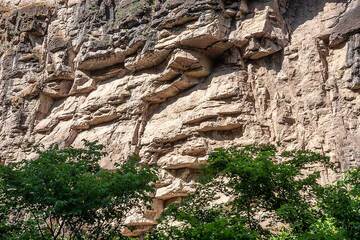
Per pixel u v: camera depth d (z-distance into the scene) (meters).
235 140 23.86
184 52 25.39
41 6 32.38
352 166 21.34
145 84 26.59
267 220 16.44
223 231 11.75
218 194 21.02
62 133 27.98
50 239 13.10
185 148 24.41
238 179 14.53
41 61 30.78
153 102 26.67
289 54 25.16
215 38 25.00
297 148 22.78
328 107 23.20
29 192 12.39
